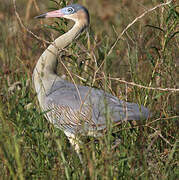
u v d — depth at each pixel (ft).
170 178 38.86
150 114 43.11
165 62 51.34
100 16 68.85
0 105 43.68
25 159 39.63
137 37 56.65
